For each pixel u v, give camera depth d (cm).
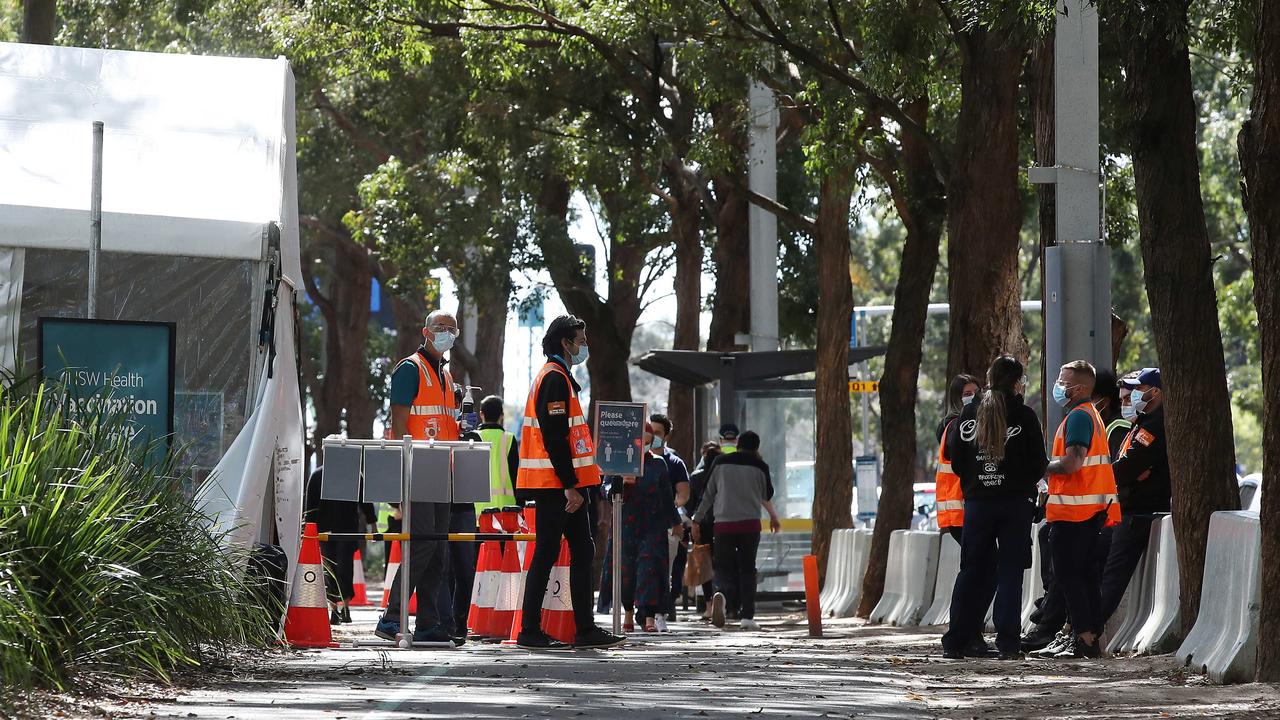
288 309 2864
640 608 3512
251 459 2545
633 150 5916
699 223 6581
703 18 4475
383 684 1909
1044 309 3003
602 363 6750
